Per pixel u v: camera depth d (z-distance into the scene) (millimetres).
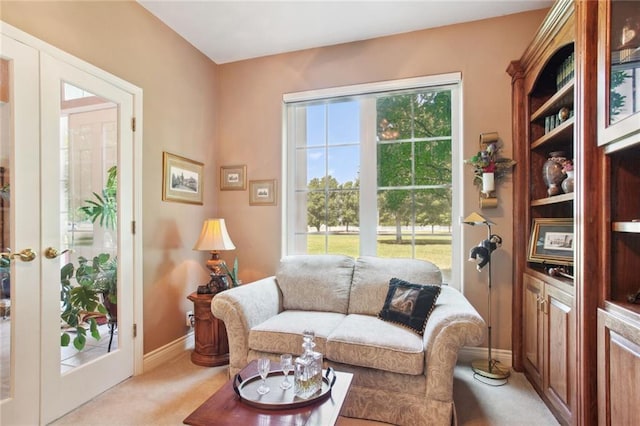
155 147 2625
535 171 2414
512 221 2557
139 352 2436
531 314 2268
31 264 1772
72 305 1996
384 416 1819
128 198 2383
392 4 2469
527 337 2350
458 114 2814
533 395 2125
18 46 1717
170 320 2758
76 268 2023
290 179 3271
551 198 2023
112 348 2254
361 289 2492
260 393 1365
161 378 2367
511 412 1936
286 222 3250
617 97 1346
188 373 2449
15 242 1701
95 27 2143
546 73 2250
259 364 1424
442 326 1758
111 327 2248
